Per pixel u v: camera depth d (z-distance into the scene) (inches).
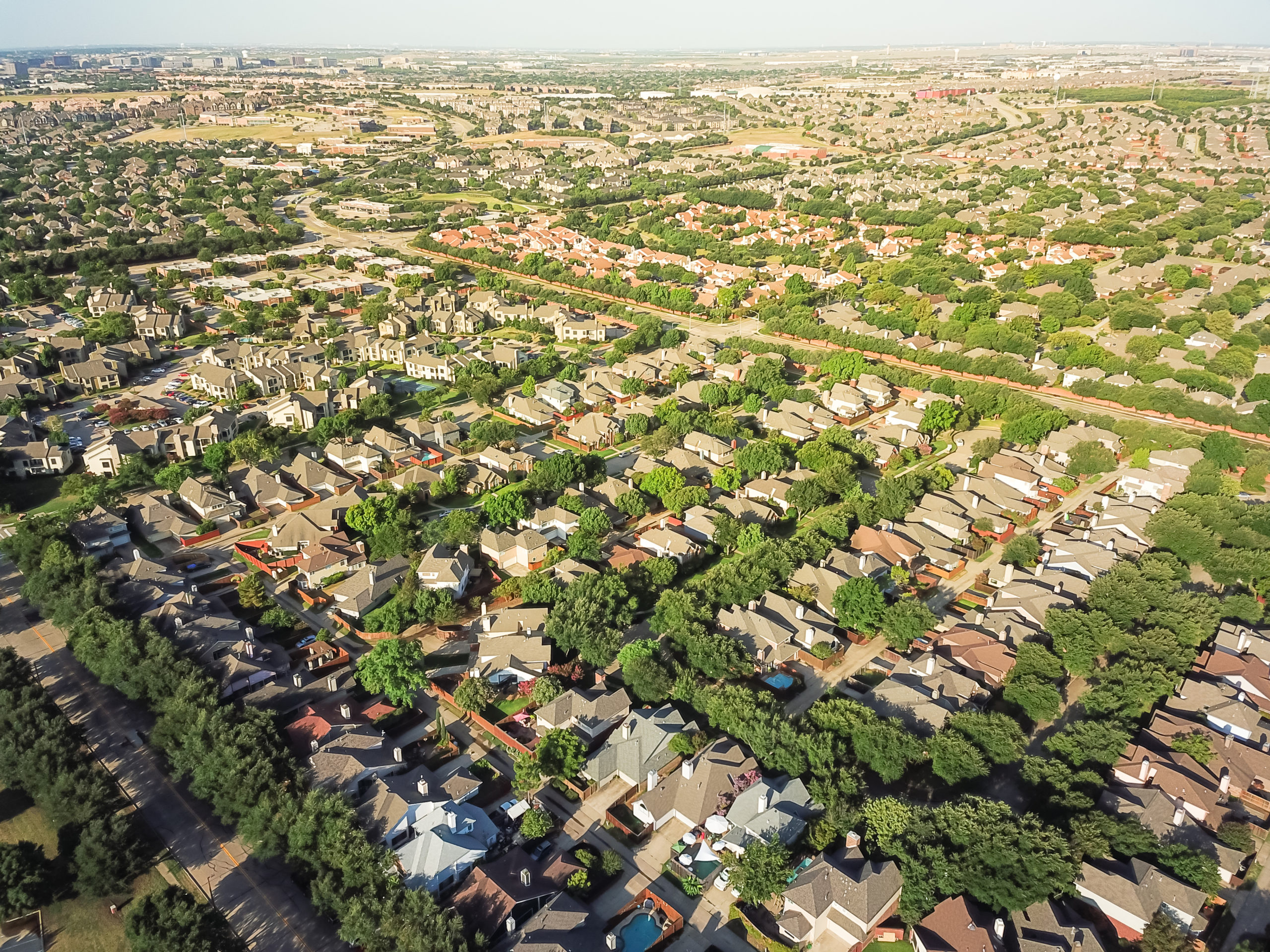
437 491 6919.3
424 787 4001.0
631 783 4227.4
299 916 3531.0
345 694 4773.6
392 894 3435.0
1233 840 3784.5
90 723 4562.0
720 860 3811.5
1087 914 3521.2
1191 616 5118.1
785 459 7111.2
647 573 5748.0
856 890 3494.1
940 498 6609.3
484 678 4753.9
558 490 6830.7
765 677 4948.3
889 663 5098.4
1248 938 3467.0
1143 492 7140.8
